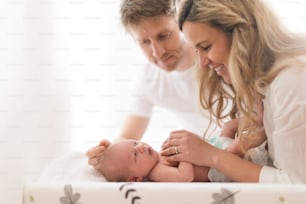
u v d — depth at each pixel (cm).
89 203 95
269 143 125
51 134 175
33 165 176
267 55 119
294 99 110
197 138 126
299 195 92
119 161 124
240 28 116
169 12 139
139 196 95
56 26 171
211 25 116
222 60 121
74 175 124
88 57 172
